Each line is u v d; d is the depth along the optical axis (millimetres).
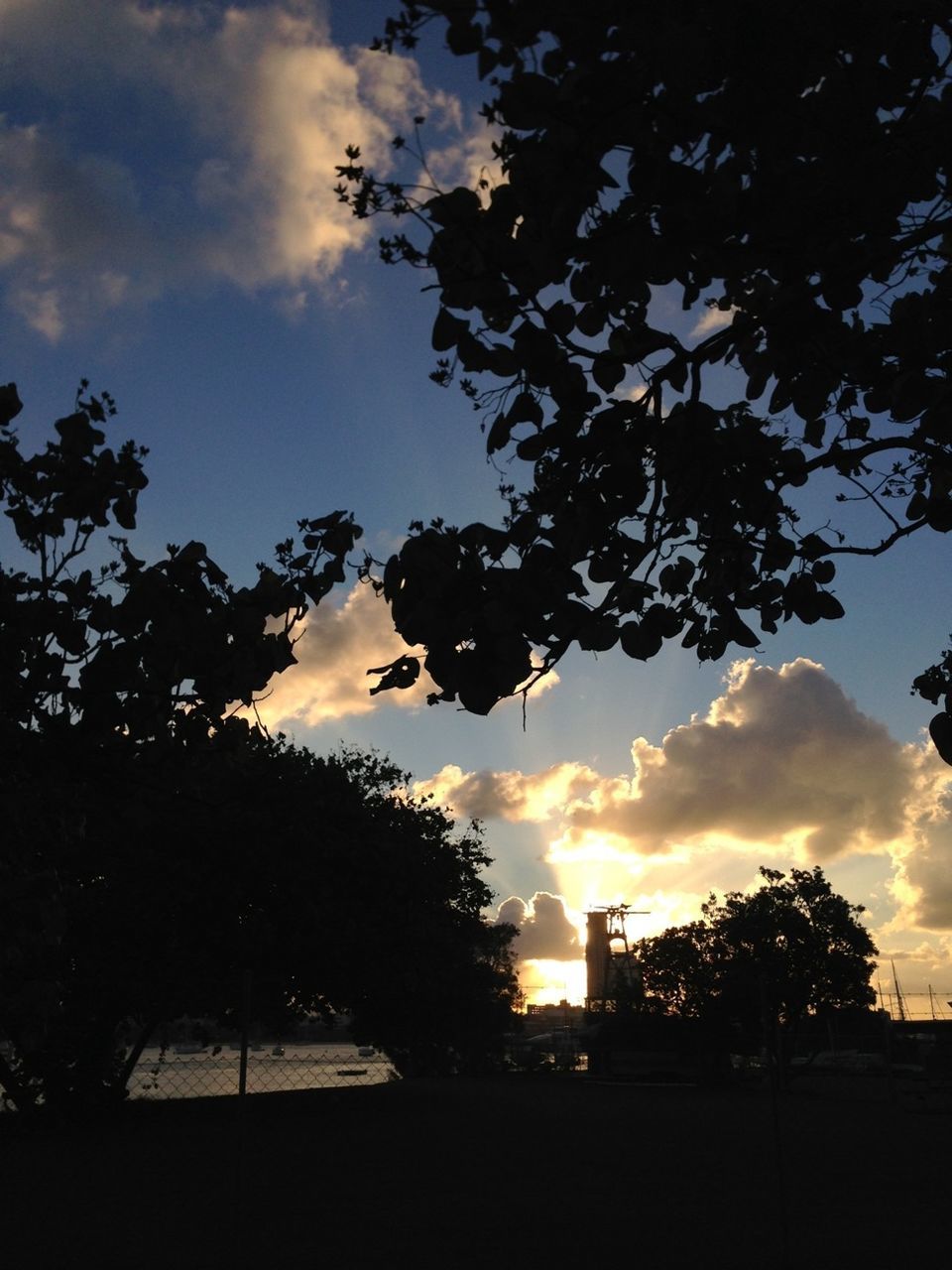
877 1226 9859
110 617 5121
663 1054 39406
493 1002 43094
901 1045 38594
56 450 5465
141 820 6000
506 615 3658
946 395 4441
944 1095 28516
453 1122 21016
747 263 4031
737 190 3598
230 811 19484
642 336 4461
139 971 20016
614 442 4270
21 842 5738
